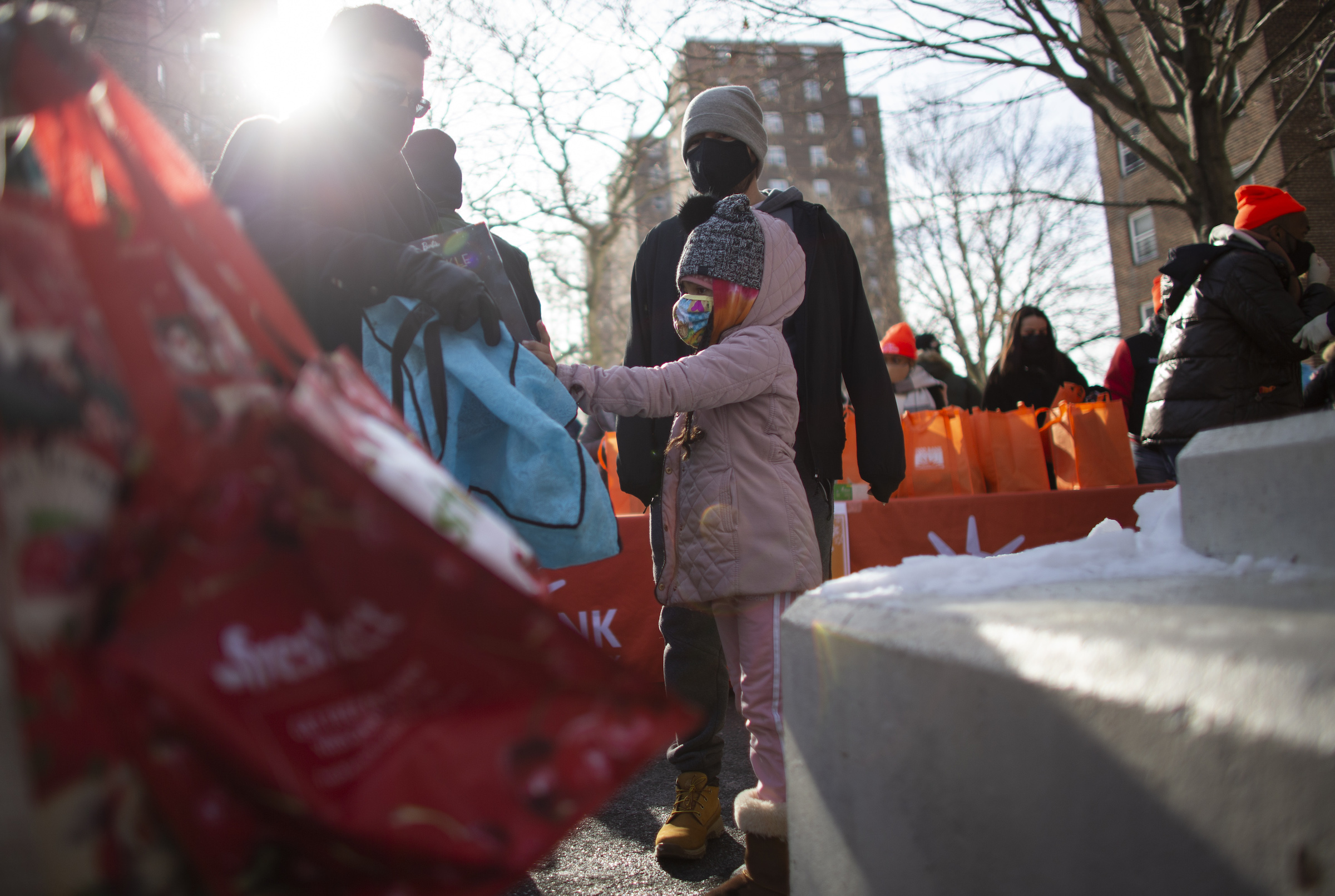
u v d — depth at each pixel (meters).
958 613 0.99
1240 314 3.40
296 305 1.62
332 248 1.56
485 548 0.81
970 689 0.88
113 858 0.63
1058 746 0.78
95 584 0.64
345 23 1.80
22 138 0.75
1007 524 4.00
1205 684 0.68
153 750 0.63
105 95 0.80
